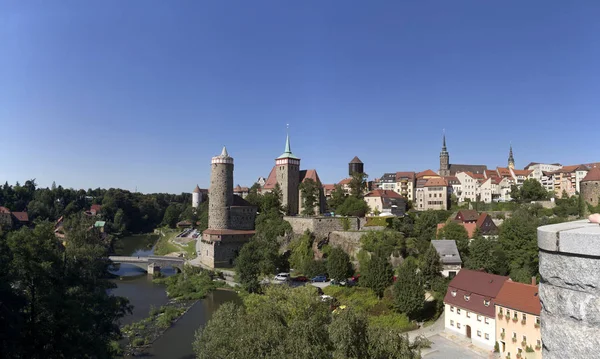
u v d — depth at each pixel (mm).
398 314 73000
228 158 132125
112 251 178250
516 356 55844
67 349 41656
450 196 167750
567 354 8828
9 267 43344
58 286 46656
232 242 124812
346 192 158375
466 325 64938
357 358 29406
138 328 74250
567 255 8969
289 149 154250
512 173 196875
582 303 8648
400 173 178250
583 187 124062
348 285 88938
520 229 86000
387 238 104125
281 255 112125
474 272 69438
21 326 39969
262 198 144500
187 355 62250
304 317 43562
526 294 56906
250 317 40438
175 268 128125
